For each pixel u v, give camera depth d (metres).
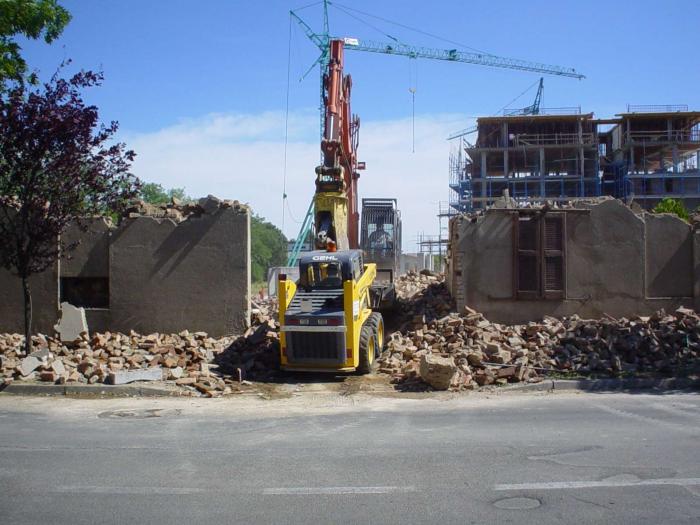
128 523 5.45
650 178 77.56
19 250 12.84
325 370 13.34
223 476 6.69
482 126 83.12
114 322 16.05
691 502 5.84
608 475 6.62
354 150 22.81
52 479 6.62
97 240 16.22
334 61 20.20
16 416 9.98
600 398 11.34
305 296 13.84
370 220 23.36
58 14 16.16
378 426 9.12
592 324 15.12
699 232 16.52
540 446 7.82
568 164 82.81
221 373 13.66
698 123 79.69
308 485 6.39
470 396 11.68
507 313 16.31
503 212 16.38
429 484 6.39
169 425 9.29
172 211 16.53
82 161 12.74
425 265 47.34
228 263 15.94
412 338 15.50
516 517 5.52
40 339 14.95
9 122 11.98
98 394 11.88
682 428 8.79
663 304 16.42
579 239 16.44
